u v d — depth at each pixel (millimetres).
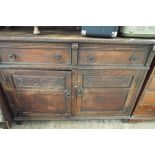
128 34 952
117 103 1310
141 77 1129
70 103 1290
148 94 1250
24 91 1205
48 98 1256
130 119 1452
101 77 1128
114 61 1047
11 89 1188
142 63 1061
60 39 915
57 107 1320
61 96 1242
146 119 1452
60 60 1031
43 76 1116
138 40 922
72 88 1189
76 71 1087
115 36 958
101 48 985
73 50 978
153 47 956
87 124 1507
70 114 1375
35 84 1164
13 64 1048
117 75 1118
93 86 1183
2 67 1051
